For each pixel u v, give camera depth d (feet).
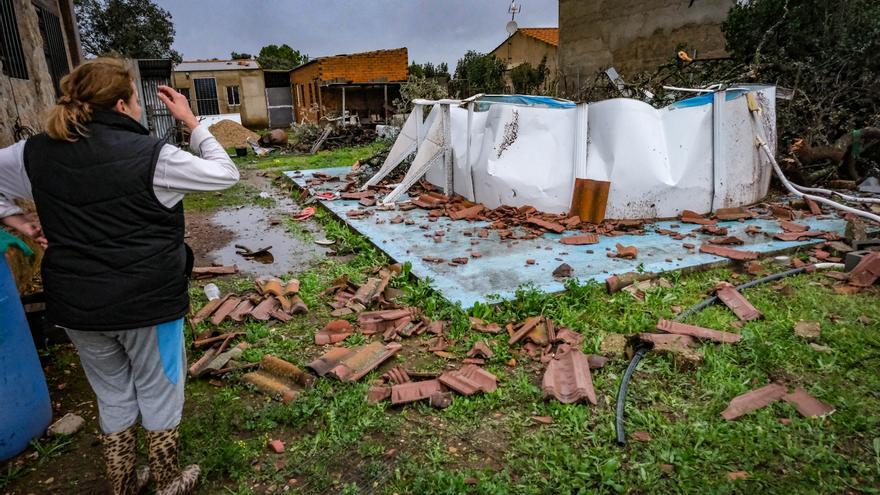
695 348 12.11
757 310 13.85
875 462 8.59
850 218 20.02
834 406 9.95
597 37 60.80
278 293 15.85
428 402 10.62
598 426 9.60
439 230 22.31
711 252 18.03
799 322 13.02
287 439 9.74
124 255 6.72
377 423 9.89
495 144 24.67
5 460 9.18
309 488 8.52
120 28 103.96
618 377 11.22
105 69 6.68
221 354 12.57
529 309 14.44
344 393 10.82
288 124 123.03
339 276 17.51
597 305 14.65
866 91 30.25
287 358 12.48
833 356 11.60
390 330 13.70
